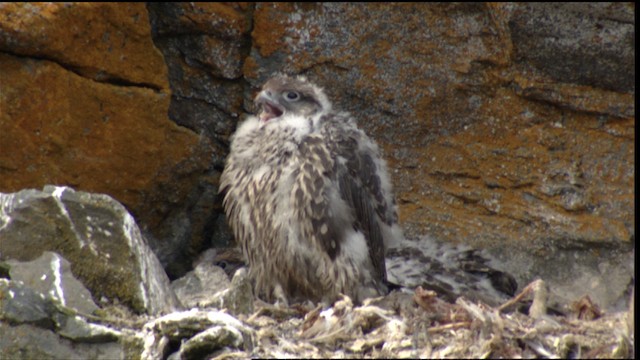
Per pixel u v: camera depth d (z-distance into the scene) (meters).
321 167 11.30
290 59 12.55
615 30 12.02
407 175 12.88
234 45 12.45
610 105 12.37
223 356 9.56
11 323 9.82
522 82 12.37
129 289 10.40
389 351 9.43
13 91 11.08
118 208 10.63
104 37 11.45
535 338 9.42
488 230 12.78
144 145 11.93
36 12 10.97
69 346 9.86
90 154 11.63
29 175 11.37
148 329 9.98
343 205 11.40
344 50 12.54
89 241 10.45
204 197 12.77
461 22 12.36
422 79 12.57
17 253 10.31
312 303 11.55
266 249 11.66
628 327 9.71
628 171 12.54
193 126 12.55
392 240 12.10
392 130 12.80
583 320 10.01
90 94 11.48
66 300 10.09
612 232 12.55
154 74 11.85
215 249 12.98
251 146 11.67
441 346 9.47
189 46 12.38
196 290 11.80
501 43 12.29
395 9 12.41
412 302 10.34
